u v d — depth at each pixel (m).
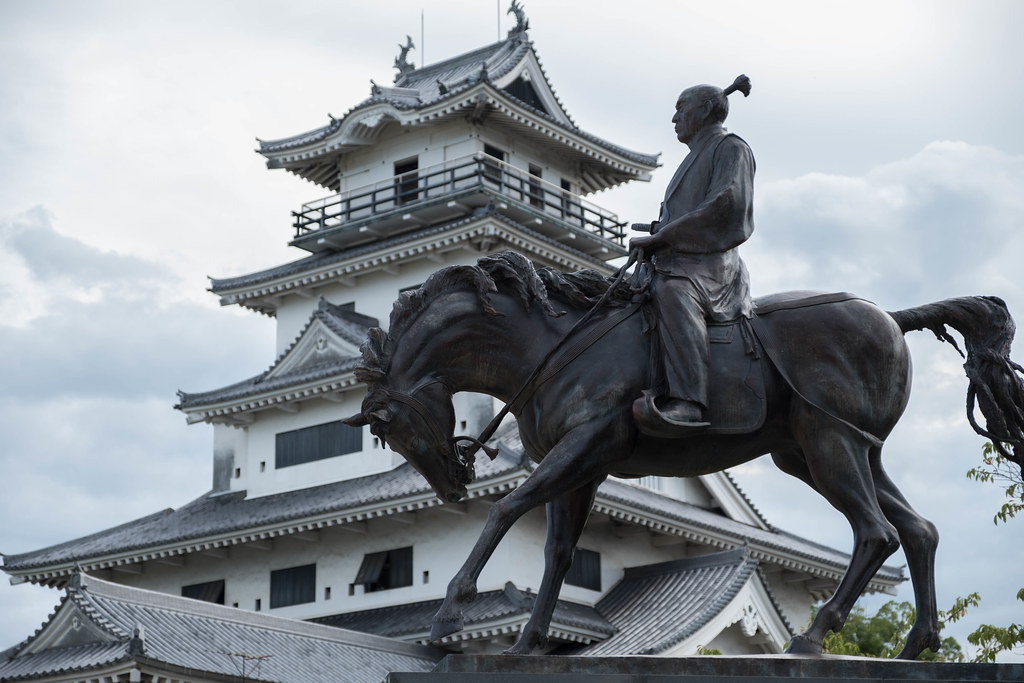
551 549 7.84
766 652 35.69
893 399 7.82
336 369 40.81
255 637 31.81
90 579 31.11
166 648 29.53
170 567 43.25
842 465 7.58
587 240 44.72
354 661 32.44
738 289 7.97
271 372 43.97
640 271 7.97
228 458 45.09
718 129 8.34
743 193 8.00
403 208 43.75
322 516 38.47
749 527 42.78
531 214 43.09
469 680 6.66
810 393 7.69
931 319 8.12
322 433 42.66
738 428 7.65
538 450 7.89
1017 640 14.45
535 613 7.72
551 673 6.71
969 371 8.06
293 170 49.59
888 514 7.83
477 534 37.22
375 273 44.22
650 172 49.25
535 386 7.78
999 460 13.77
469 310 7.93
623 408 7.61
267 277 45.59
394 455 41.00
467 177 43.00
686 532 38.44
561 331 7.88
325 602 39.81
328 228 45.59
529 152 47.03
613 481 39.00
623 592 37.69
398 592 38.44
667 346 7.61
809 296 7.95
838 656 7.14
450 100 44.22
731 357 7.74
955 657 28.27
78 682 28.64
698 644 33.31
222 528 40.09
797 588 43.84
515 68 46.25
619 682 6.73
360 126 46.50
